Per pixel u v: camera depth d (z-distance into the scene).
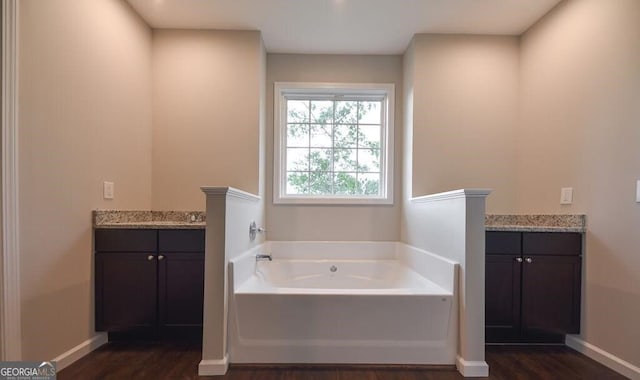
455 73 2.91
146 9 2.58
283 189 3.30
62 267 1.94
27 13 1.69
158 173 2.85
